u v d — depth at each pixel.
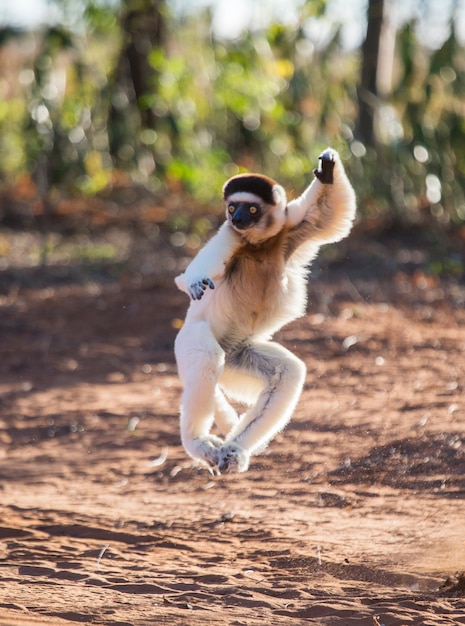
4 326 48.16
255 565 19.83
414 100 69.88
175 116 74.38
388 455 27.03
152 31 78.62
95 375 40.75
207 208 77.88
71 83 73.31
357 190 68.94
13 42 76.62
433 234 68.81
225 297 20.25
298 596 17.42
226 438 19.53
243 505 24.56
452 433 27.95
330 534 21.59
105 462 29.92
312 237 20.19
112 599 17.16
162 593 17.73
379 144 70.12
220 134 78.94
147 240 70.44
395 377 36.09
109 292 54.69
